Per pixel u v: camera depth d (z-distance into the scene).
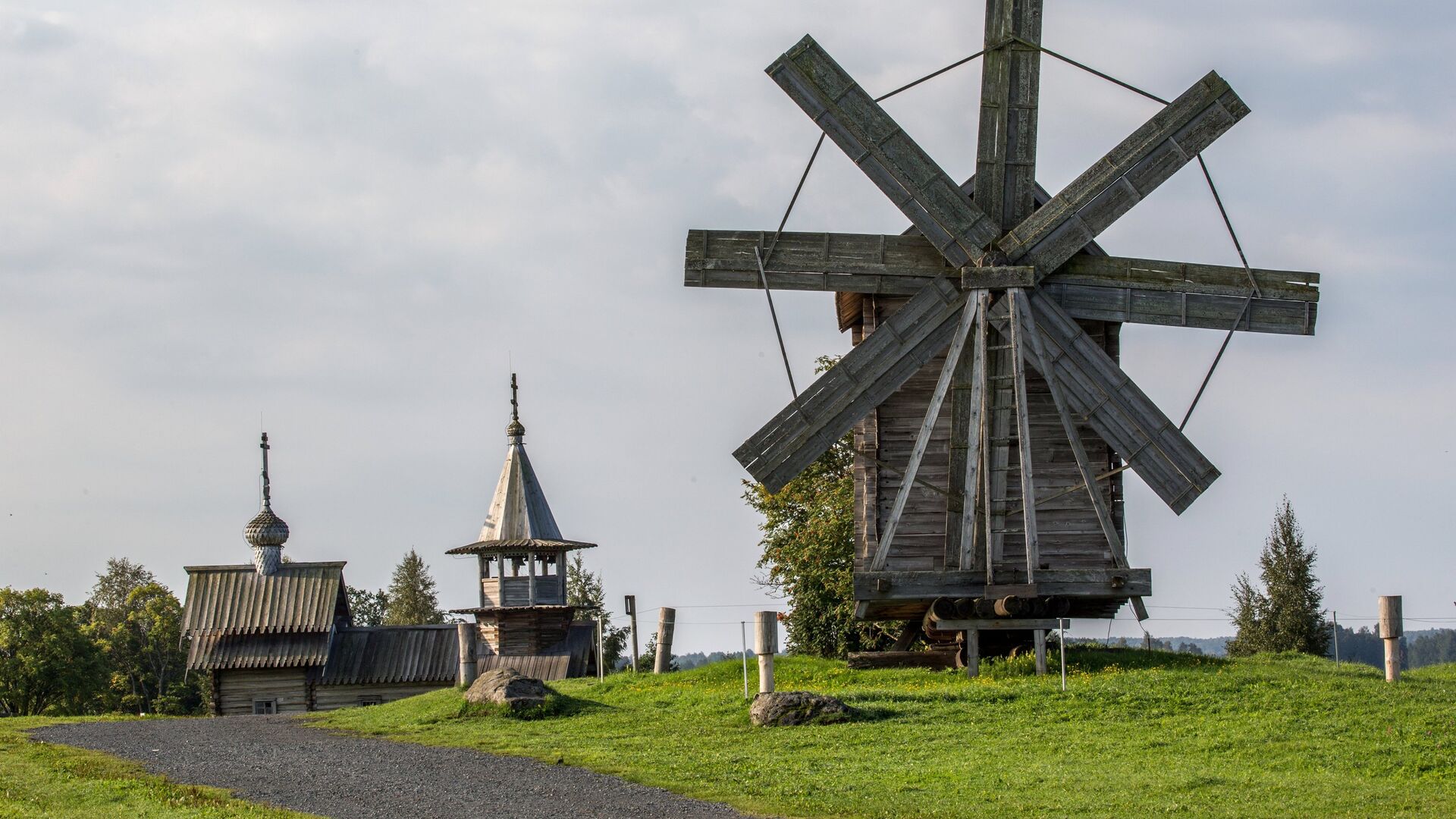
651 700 28.92
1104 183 32.28
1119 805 18.53
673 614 38.84
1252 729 23.38
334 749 24.34
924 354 32.72
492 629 63.19
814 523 49.84
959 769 20.95
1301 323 32.81
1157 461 32.34
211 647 67.25
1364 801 18.73
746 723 25.44
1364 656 84.12
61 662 92.44
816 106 32.44
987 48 32.53
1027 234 32.12
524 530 63.03
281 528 70.19
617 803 18.80
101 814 17.42
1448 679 28.89
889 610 33.78
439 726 27.14
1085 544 32.91
